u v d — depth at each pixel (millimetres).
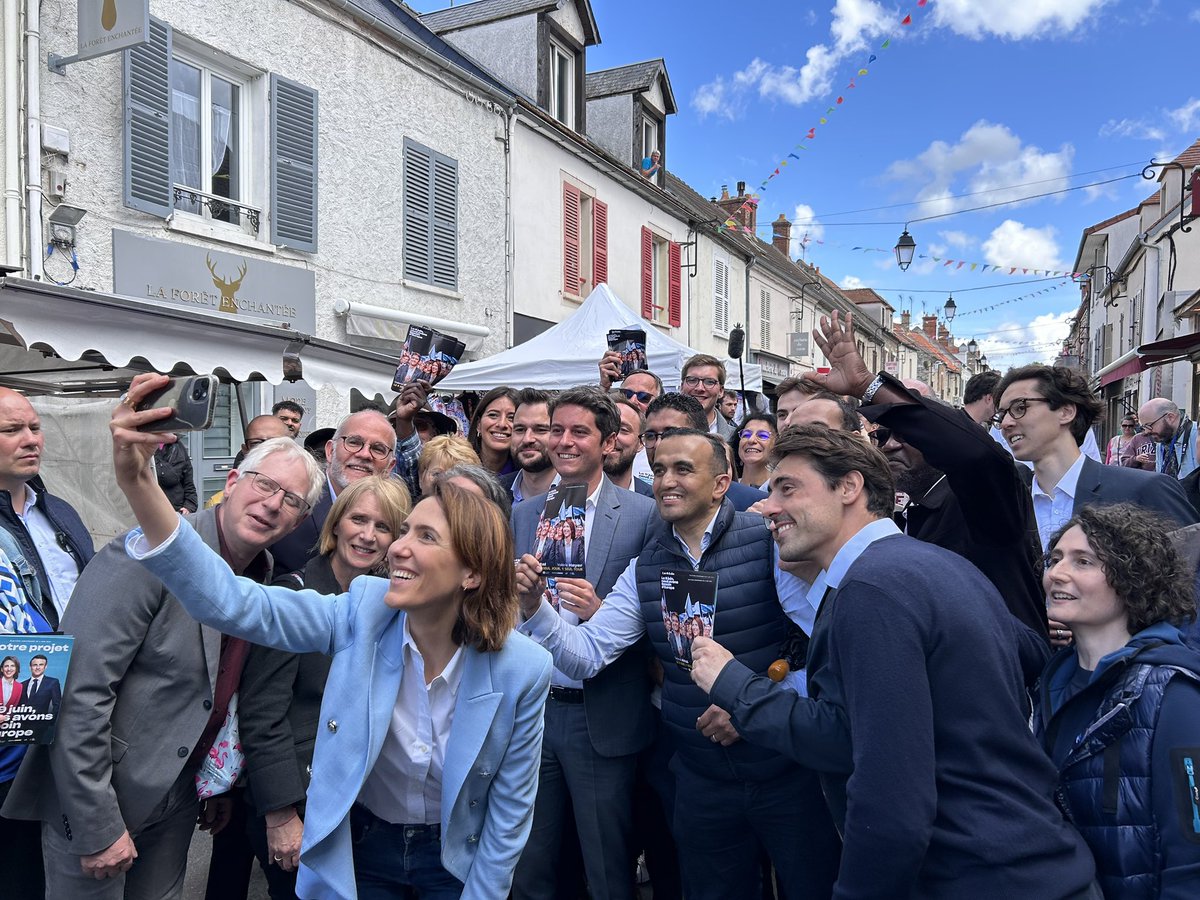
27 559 2754
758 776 2539
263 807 2375
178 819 2361
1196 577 2213
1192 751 1700
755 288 22422
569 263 13258
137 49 6668
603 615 2855
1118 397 23875
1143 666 1826
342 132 8852
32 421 2863
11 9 5809
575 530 2848
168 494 6520
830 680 1933
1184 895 1658
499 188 11430
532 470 3840
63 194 6156
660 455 2695
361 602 1976
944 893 1688
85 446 6543
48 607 2773
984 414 5312
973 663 1697
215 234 7461
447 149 10453
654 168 16359
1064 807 1874
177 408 1590
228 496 2365
